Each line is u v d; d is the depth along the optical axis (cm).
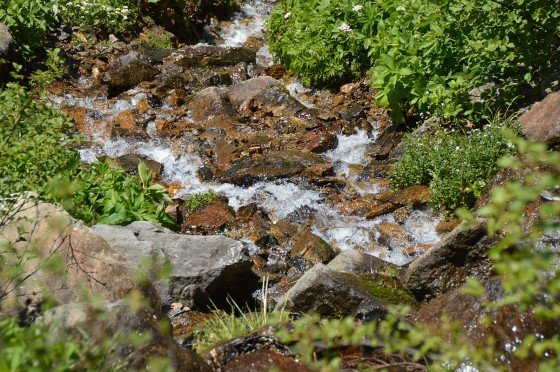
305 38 1462
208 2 1834
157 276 785
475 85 1112
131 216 907
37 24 1448
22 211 671
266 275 889
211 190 1087
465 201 989
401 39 1195
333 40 1406
